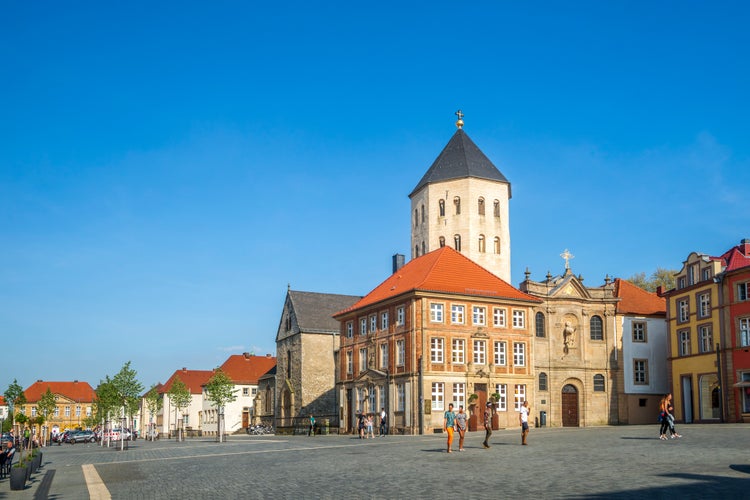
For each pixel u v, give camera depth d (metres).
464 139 97.50
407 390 66.62
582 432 53.97
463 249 92.88
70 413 183.62
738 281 67.31
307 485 24.72
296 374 92.50
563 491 21.17
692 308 73.69
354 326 77.75
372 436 59.66
